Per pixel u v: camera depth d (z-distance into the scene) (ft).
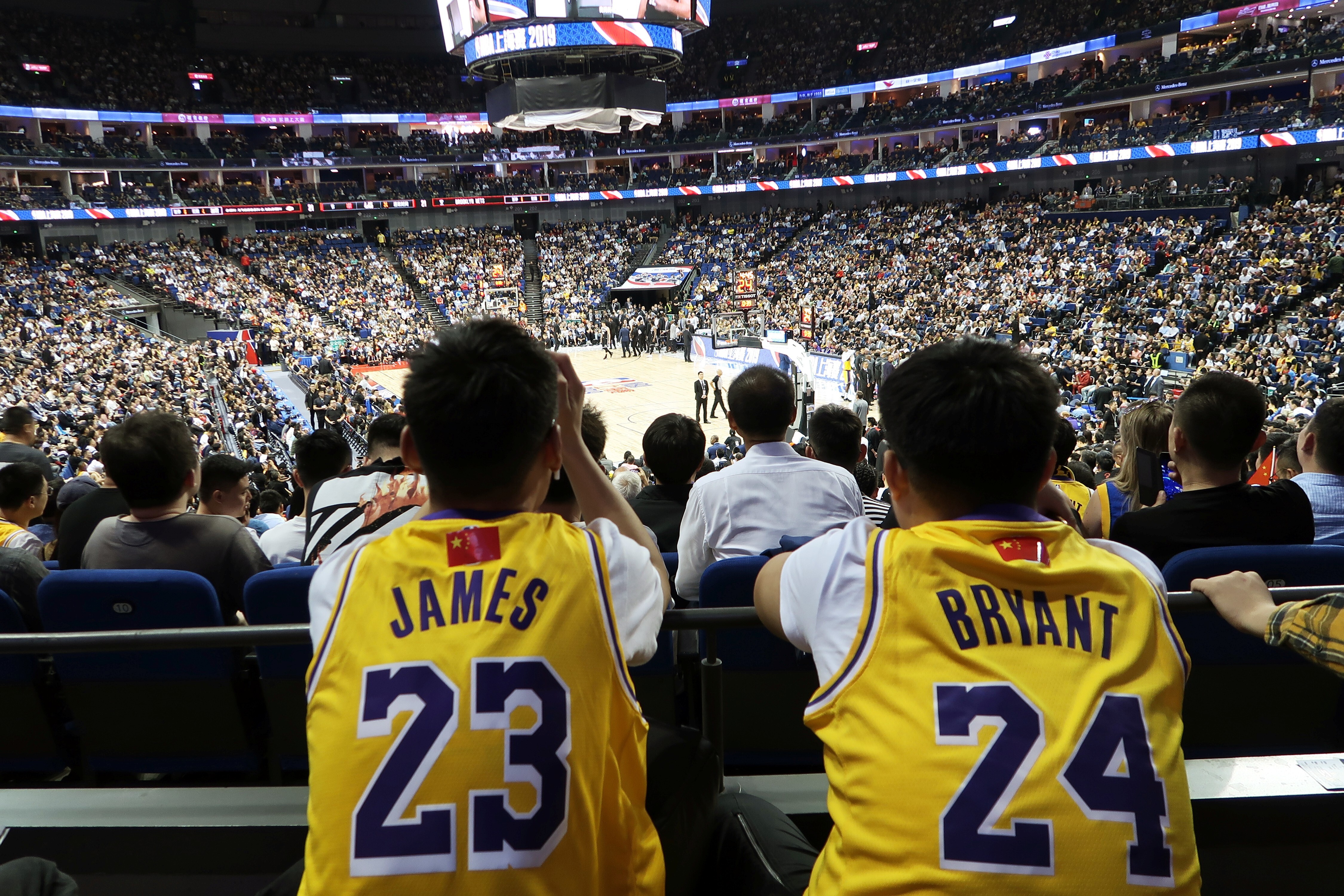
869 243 138.92
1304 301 79.15
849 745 4.47
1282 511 8.98
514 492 5.10
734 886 5.96
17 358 84.23
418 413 4.91
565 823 4.33
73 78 145.69
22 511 13.66
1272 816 7.25
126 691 8.89
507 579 4.73
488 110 95.81
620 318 130.93
